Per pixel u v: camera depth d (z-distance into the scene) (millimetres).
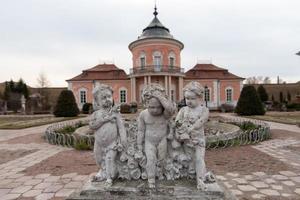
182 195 2361
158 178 2592
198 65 40906
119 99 36875
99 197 2424
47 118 24625
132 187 2443
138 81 35469
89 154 6938
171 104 2502
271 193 3959
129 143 2682
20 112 39781
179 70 34344
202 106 2672
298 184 4355
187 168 2602
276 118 18984
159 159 2584
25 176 5012
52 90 60719
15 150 7969
